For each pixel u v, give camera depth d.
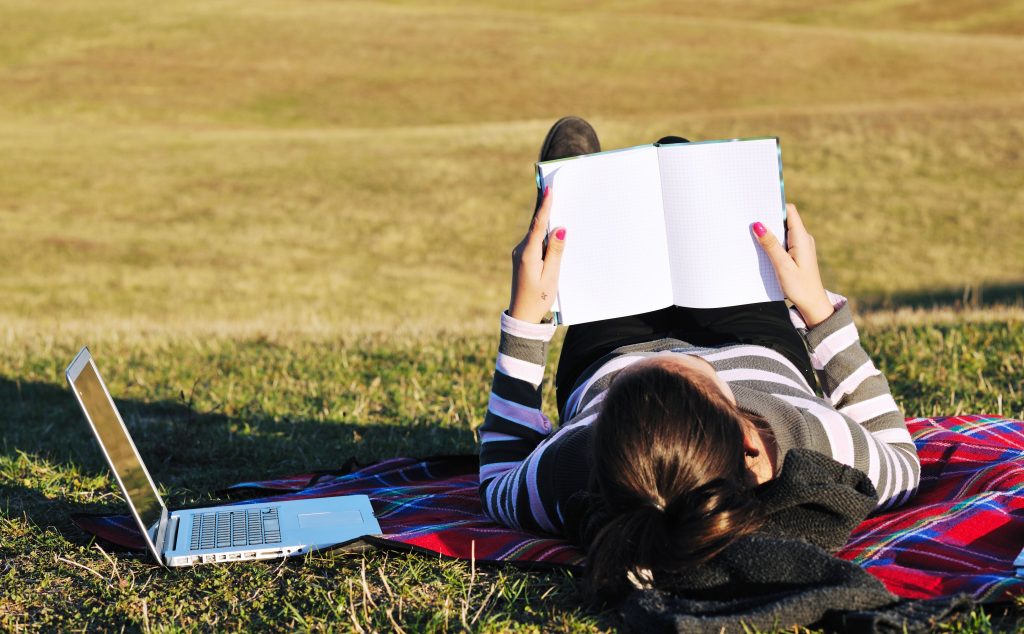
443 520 3.16
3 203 24.53
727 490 2.26
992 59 43.38
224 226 23.55
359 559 2.82
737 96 38.97
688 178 2.78
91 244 21.95
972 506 2.74
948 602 2.20
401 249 22.33
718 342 3.08
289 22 48.62
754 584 2.29
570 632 2.36
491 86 40.19
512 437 3.00
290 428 4.91
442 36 46.72
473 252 22.23
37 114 35.66
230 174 27.41
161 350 7.30
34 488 3.74
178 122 35.59
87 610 2.59
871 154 27.16
